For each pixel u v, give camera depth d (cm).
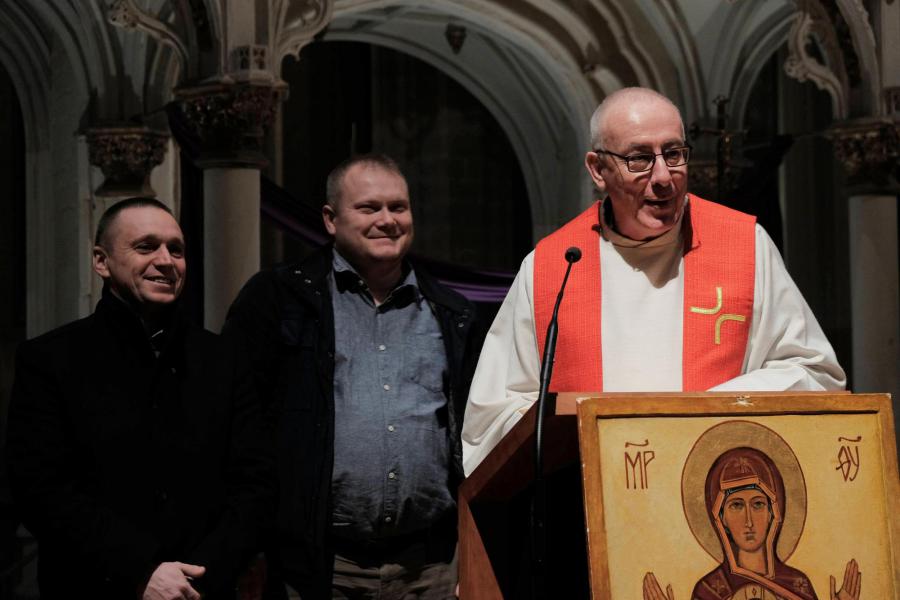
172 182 1093
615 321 308
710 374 300
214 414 330
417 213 1471
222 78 847
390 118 1466
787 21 1151
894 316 1060
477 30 1227
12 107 1339
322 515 340
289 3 888
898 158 1051
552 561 265
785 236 1641
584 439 217
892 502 226
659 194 285
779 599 219
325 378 351
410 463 353
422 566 356
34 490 305
